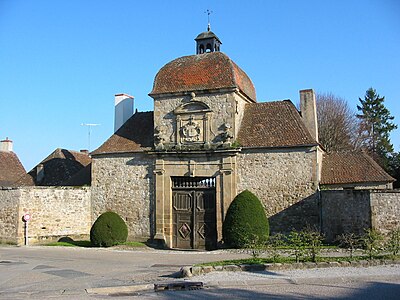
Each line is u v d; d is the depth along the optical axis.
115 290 9.29
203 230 20.73
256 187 19.94
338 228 17.86
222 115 20.70
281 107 21.86
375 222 16.33
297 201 19.30
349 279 9.95
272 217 19.56
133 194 21.98
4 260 14.96
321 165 22.08
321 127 38.78
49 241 21.70
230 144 20.23
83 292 9.16
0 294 9.03
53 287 9.80
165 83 21.98
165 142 21.47
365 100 49.62
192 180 21.20
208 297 8.45
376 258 12.14
